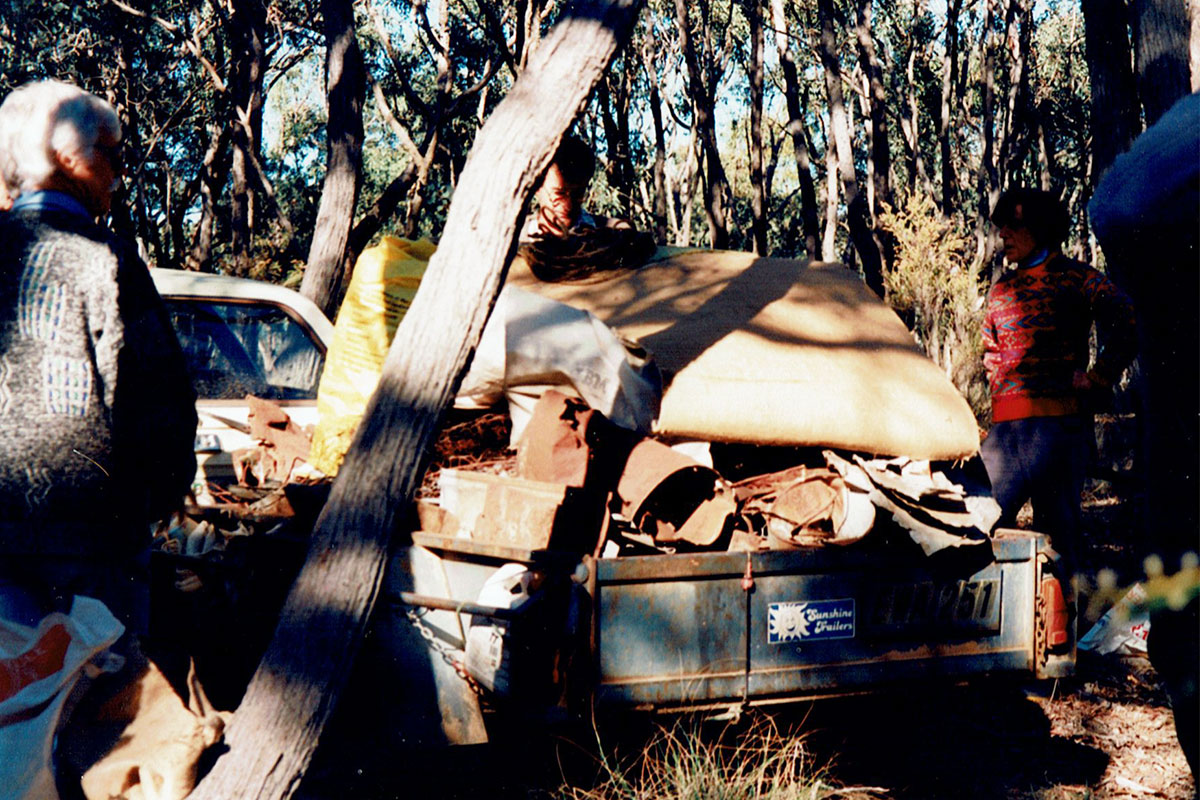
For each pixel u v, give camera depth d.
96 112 2.79
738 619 3.53
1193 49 6.75
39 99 2.76
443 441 4.19
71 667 2.56
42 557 2.62
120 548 2.75
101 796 2.59
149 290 2.78
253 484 4.68
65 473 2.61
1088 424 5.03
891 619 3.80
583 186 4.94
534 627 3.25
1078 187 35.06
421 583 3.56
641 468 3.66
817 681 3.67
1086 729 4.59
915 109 30.95
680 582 3.44
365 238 14.11
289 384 5.12
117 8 22.16
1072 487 5.04
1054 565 4.09
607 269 4.88
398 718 3.47
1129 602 1.77
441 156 24.52
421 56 25.50
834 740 4.44
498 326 3.95
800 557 3.62
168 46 24.53
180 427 2.81
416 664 3.48
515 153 2.75
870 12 20.97
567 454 3.63
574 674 3.27
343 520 2.74
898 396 4.25
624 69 22.75
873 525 3.83
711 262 5.06
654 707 3.39
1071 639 4.12
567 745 4.16
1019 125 27.62
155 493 2.83
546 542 3.50
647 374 3.87
